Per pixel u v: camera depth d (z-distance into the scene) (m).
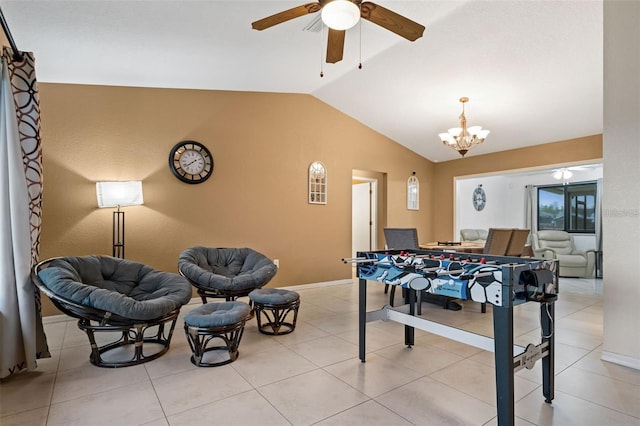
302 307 4.19
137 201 3.75
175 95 4.30
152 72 3.68
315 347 2.88
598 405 1.99
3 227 2.27
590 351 2.81
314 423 1.81
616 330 2.59
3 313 2.25
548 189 7.97
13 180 2.30
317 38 3.21
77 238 3.76
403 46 3.67
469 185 9.29
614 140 2.63
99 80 3.76
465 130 4.56
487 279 1.78
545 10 3.04
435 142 6.38
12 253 2.31
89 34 2.79
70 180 3.74
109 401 2.02
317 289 5.23
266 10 2.64
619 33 2.61
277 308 3.15
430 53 3.80
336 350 2.82
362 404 1.99
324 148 5.51
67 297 2.37
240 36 3.06
